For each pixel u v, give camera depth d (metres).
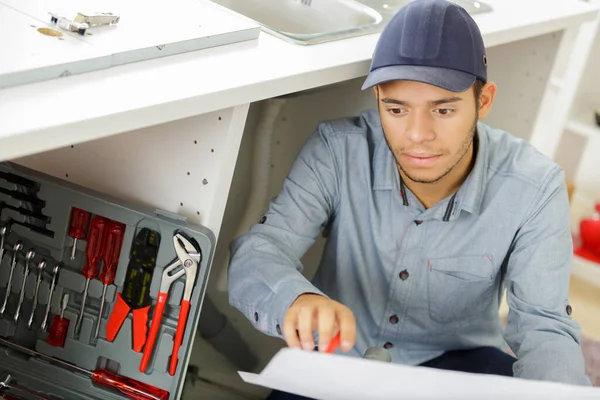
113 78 1.06
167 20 1.29
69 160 1.30
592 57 2.89
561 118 2.21
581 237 2.81
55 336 1.25
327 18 1.81
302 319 1.12
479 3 1.82
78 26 1.12
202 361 1.84
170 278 1.20
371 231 1.46
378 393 0.96
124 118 0.97
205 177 1.21
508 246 1.42
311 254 1.91
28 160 1.33
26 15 1.15
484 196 1.41
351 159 1.44
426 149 1.24
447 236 1.43
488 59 1.96
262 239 1.33
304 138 1.86
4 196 1.23
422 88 1.21
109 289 1.23
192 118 1.20
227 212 1.87
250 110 1.82
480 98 1.33
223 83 1.12
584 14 1.97
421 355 1.54
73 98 0.98
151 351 1.22
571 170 2.98
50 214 1.22
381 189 1.42
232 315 1.90
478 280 1.45
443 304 1.48
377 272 1.49
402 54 1.22
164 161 1.24
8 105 0.92
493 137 1.47
